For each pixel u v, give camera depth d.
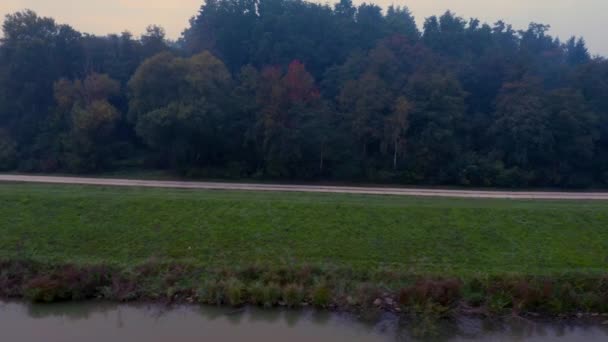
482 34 71.12
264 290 17.67
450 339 15.73
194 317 16.83
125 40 53.81
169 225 22.58
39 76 49.97
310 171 43.44
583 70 53.22
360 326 16.38
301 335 15.71
